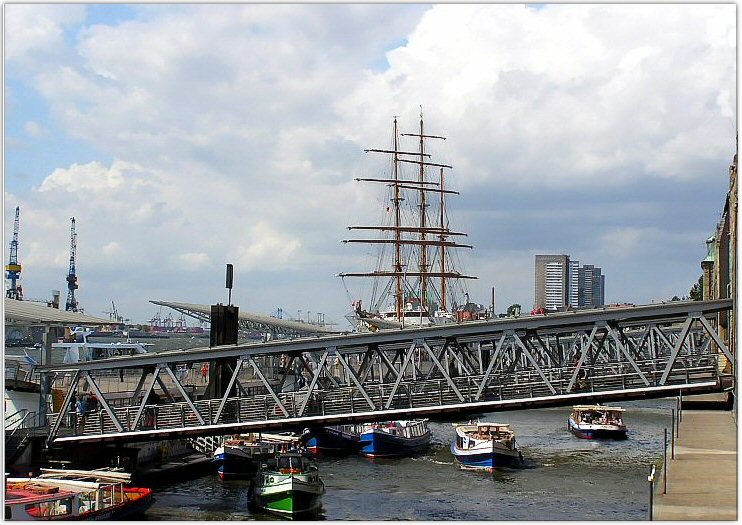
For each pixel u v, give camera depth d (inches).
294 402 2277.3
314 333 5713.6
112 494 1943.9
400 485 2546.8
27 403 2546.8
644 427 4141.2
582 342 2618.1
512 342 2532.0
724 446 2085.4
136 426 2298.2
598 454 3179.1
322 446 3277.6
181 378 4082.2
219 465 2608.3
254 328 5428.2
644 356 3127.5
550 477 2674.7
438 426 4562.0
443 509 2171.5
